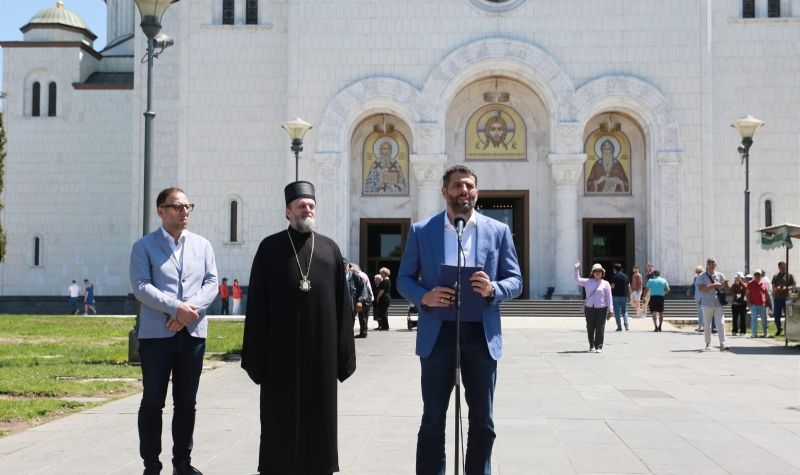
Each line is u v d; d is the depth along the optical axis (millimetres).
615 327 29891
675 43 37000
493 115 39281
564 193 37094
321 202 37406
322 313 6746
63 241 45562
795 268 37219
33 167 45875
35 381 13742
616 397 12359
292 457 6562
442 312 6438
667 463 7957
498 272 6730
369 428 9812
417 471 6461
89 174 45656
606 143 38906
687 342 23312
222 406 11500
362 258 39125
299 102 37781
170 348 7605
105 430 9602
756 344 22562
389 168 39250
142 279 7656
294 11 37938
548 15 37375
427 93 37281
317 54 37844
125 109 45781
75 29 48094
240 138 38875
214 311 38375
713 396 12477
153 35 17656
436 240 6656
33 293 45469
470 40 37500
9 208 45750
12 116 45938
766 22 37688
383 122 38938
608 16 37188
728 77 37812
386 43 37688
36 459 8102
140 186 41188
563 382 14203
